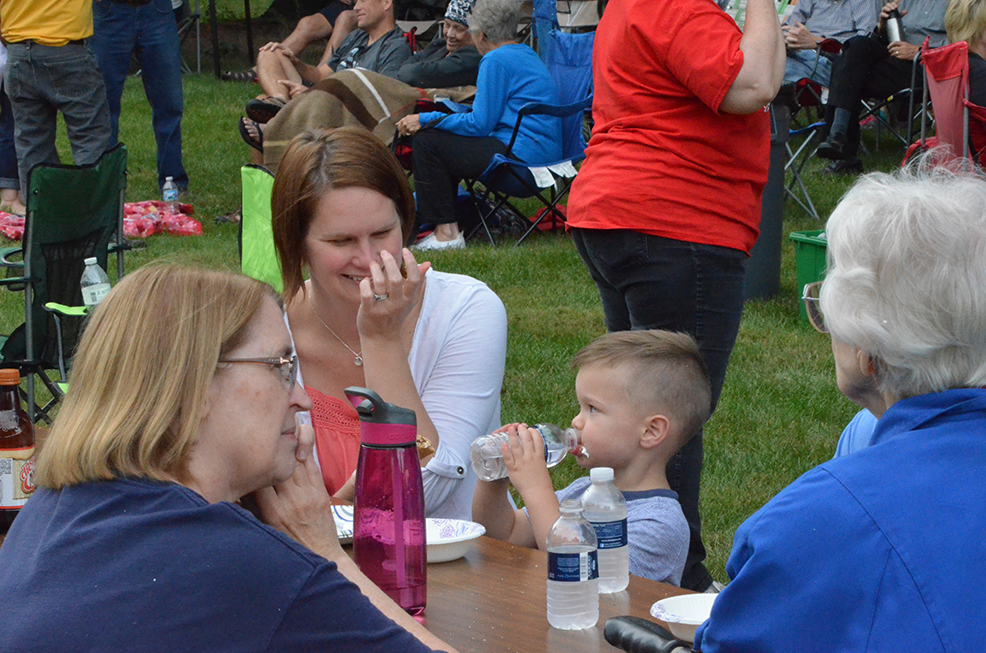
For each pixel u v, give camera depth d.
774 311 6.45
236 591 1.30
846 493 1.31
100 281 4.59
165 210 8.60
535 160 7.73
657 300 3.15
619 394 2.46
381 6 9.10
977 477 1.29
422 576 1.75
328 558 1.69
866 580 1.26
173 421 1.42
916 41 9.24
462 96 8.50
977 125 5.86
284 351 1.50
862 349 1.40
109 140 8.23
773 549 1.31
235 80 14.83
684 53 3.00
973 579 1.23
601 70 3.31
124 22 8.96
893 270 1.36
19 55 7.77
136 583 1.29
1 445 2.14
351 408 2.62
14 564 1.36
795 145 10.64
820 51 9.39
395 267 2.35
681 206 3.10
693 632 1.60
